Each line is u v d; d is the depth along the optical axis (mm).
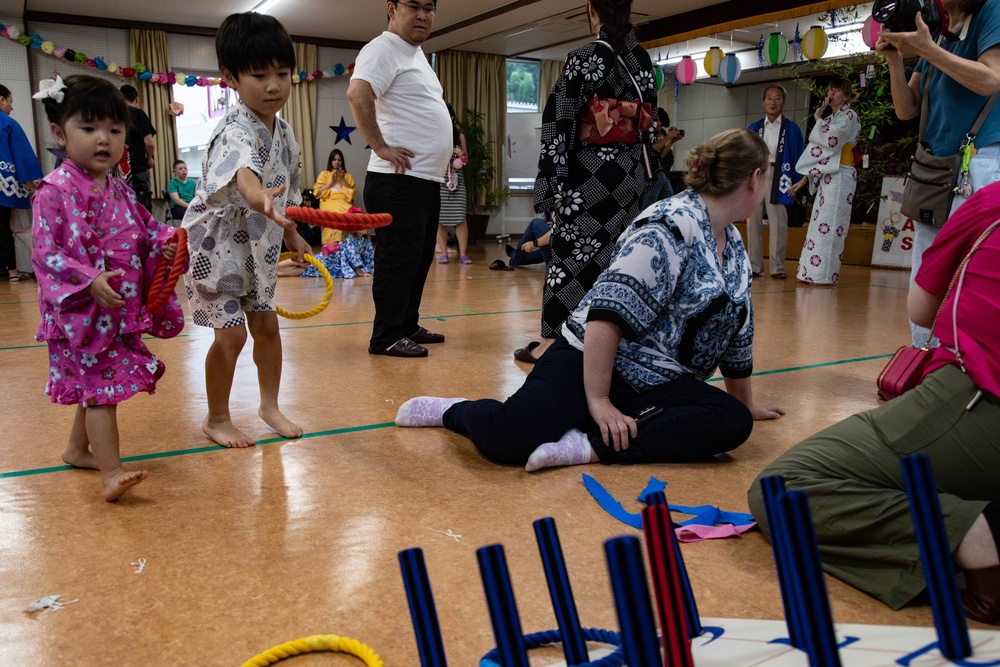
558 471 2020
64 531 1649
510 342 3773
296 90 10586
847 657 801
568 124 2920
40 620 1304
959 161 2490
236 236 2123
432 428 2396
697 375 2150
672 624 704
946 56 2309
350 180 8344
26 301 5172
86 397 1761
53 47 8984
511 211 12555
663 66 11289
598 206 2982
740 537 1641
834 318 4535
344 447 2209
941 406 1330
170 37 9844
